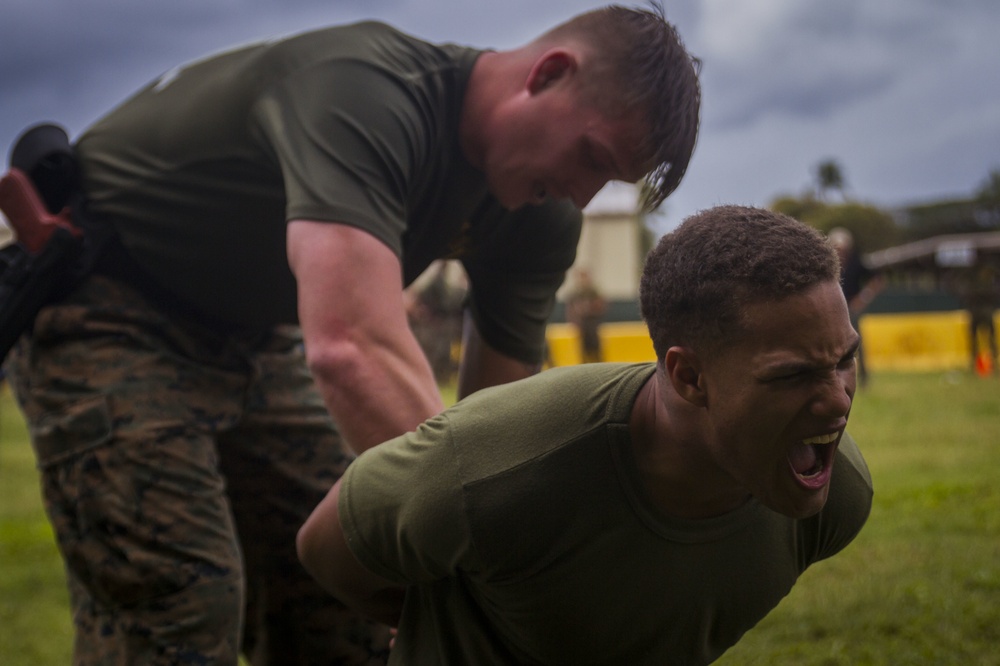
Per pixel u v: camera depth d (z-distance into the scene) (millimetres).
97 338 2084
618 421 1421
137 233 2107
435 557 1532
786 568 1604
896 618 3307
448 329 14508
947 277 21750
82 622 2078
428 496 1492
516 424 1479
